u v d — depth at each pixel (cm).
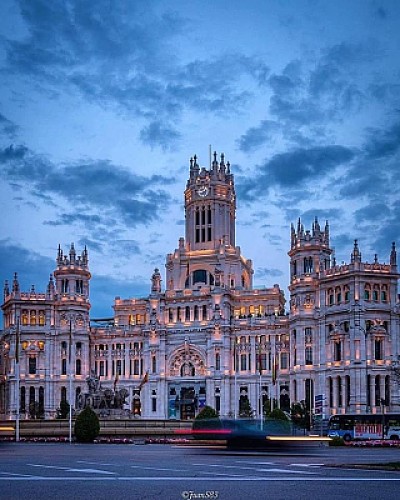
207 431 9875
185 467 6212
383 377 19950
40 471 5688
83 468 6044
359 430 14438
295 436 9738
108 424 14338
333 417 14750
